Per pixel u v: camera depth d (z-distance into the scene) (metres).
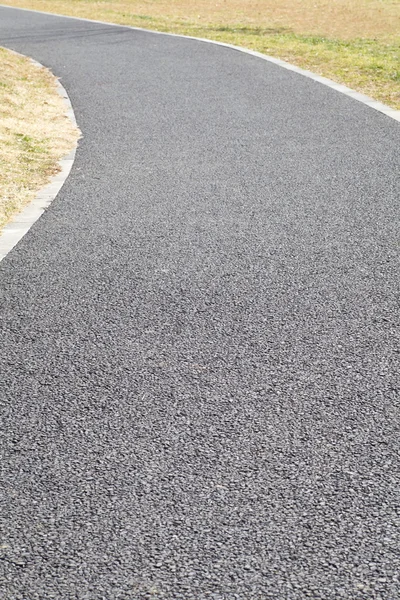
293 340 4.46
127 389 4.00
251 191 7.42
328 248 5.91
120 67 15.08
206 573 2.81
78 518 3.11
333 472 3.33
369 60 14.97
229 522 3.06
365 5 27.39
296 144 9.15
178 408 3.81
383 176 7.80
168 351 4.38
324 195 7.25
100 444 3.56
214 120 10.47
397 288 5.15
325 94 12.00
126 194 7.41
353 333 4.53
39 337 4.61
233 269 5.54
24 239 6.27
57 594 2.74
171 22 23.39
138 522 3.08
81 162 8.60
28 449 3.55
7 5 29.28
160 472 3.36
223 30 21.30
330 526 3.02
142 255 5.85
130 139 9.58
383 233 6.21
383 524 3.02
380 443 3.51
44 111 11.17
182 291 5.18
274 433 3.60
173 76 13.95
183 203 7.10
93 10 27.31
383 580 2.76
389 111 10.72
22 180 7.88
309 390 3.94
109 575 2.82
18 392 4.02
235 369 4.16
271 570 2.81
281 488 3.24
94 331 4.66
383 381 4.00
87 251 5.97
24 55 16.81
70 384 4.07
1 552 2.94
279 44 17.77
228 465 3.39
